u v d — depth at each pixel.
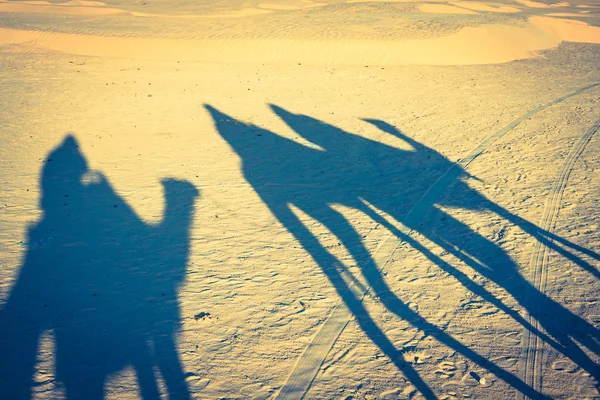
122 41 24.88
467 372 4.95
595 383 4.73
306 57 23.88
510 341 5.36
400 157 11.64
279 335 5.60
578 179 9.66
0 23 28.92
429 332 5.57
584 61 23.58
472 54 24.23
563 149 11.44
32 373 4.98
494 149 11.79
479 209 8.70
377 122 14.41
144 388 4.82
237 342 5.49
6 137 12.66
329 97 17.31
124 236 7.95
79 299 6.27
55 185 9.94
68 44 24.92
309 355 5.27
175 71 21.17
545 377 4.83
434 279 6.64
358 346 5.39
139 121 14.31
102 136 12.97
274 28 27.94
